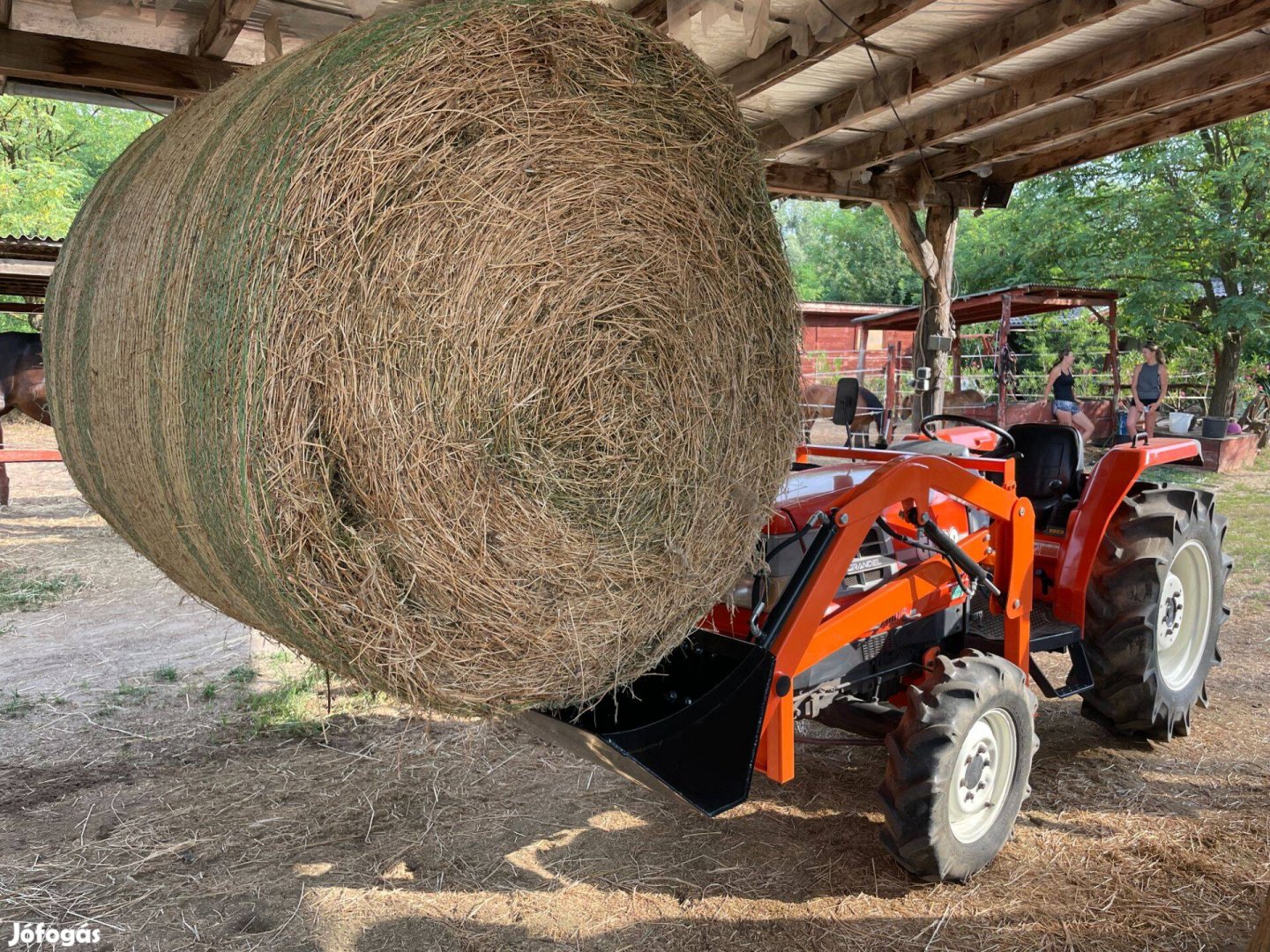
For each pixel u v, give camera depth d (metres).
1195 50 4.04
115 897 2.58
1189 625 3.74
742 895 2.61
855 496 2.43
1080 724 3.81
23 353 7.39
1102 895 2.59
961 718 2.52
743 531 2.14
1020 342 18.59
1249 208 12.37
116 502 2.51
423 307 1.61
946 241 6.93
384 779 3.31
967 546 3.05
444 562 1.67
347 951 2.36
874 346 20.78
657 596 1.96
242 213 1.64
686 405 1.93
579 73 1.78
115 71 3.85
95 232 2.54
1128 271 12.83
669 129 1.90
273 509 1.55
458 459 1.65
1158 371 10.50
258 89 2.02
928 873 2.57
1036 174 6.53
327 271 1.54
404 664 1.69
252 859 2.78
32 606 5.48
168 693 4.12
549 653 1.82
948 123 5.39
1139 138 5.70
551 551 1.77
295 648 1.91
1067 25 3.75
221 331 1.61
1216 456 10.54
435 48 1.63
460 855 2.82
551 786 3.27
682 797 2.12
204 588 2.27
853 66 4.67
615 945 2.38
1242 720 3.81
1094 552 3.26
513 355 1.68
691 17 3.67
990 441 3.89
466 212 1.64
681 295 1.91
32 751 3.52
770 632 2.34
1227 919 2.46
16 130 17.84
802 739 3.08
